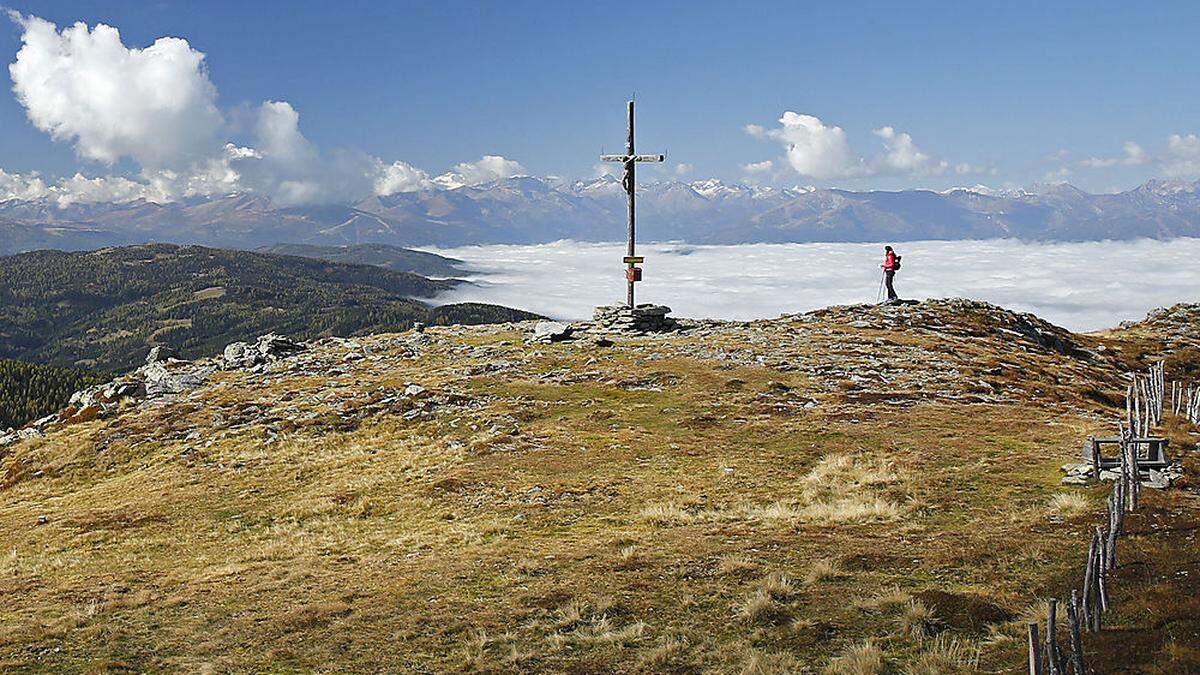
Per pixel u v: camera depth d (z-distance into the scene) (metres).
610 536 26.03
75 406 62.62
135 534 32.31
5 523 36.44
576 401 48.41
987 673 13.90
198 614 21.06
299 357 68.38
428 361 62.97
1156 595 15.55
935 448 34.44
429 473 37.00
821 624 17.08
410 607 20.38
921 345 63.06
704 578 20.62
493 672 16.20
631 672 15.83
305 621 19.69
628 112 65.44
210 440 46.78
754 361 56.25
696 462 35.69
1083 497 25.20
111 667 17.53
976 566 19.56
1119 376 67.69
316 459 41.75
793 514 27.14
